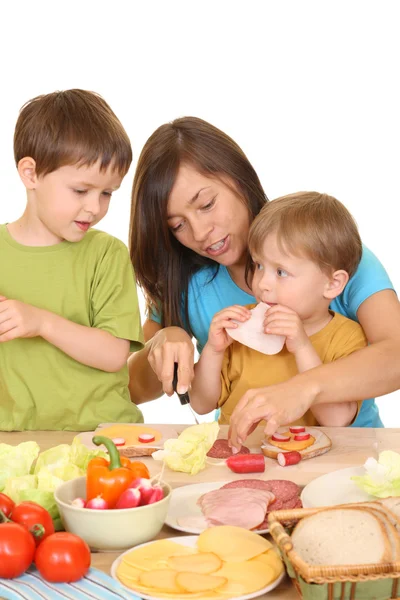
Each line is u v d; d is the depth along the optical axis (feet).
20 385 5.39
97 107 5.08
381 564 2.56
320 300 5.47
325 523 2.86
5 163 14.07
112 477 3.25
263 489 3.71
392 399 12.93
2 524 2.98
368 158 14.43
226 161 5.66
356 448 4.52
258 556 3.02
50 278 5.41
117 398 5.53
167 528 3.48
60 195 4.95
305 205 5.38
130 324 5.39
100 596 2.78
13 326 4.89
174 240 6.29
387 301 5.75
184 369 5.31
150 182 5.70
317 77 14.28
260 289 5.43
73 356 5.19
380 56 14.15
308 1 13.97
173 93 14.20
